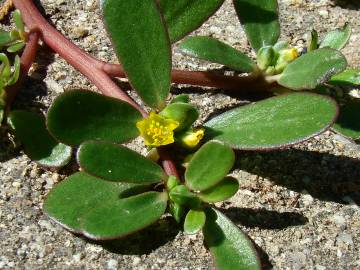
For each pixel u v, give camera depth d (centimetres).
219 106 10
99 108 8
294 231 8
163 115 8
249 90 10
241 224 8
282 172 9
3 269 8
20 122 9
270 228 8
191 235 8
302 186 9
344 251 8
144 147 9
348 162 9
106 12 8
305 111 8
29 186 8
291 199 9
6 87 9
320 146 9
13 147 9
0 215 8
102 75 9
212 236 8
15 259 8
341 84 9
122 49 8
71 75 10
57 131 8
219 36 11
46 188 8
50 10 10
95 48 10
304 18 11
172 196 8
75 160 9
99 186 8
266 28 10
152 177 8
